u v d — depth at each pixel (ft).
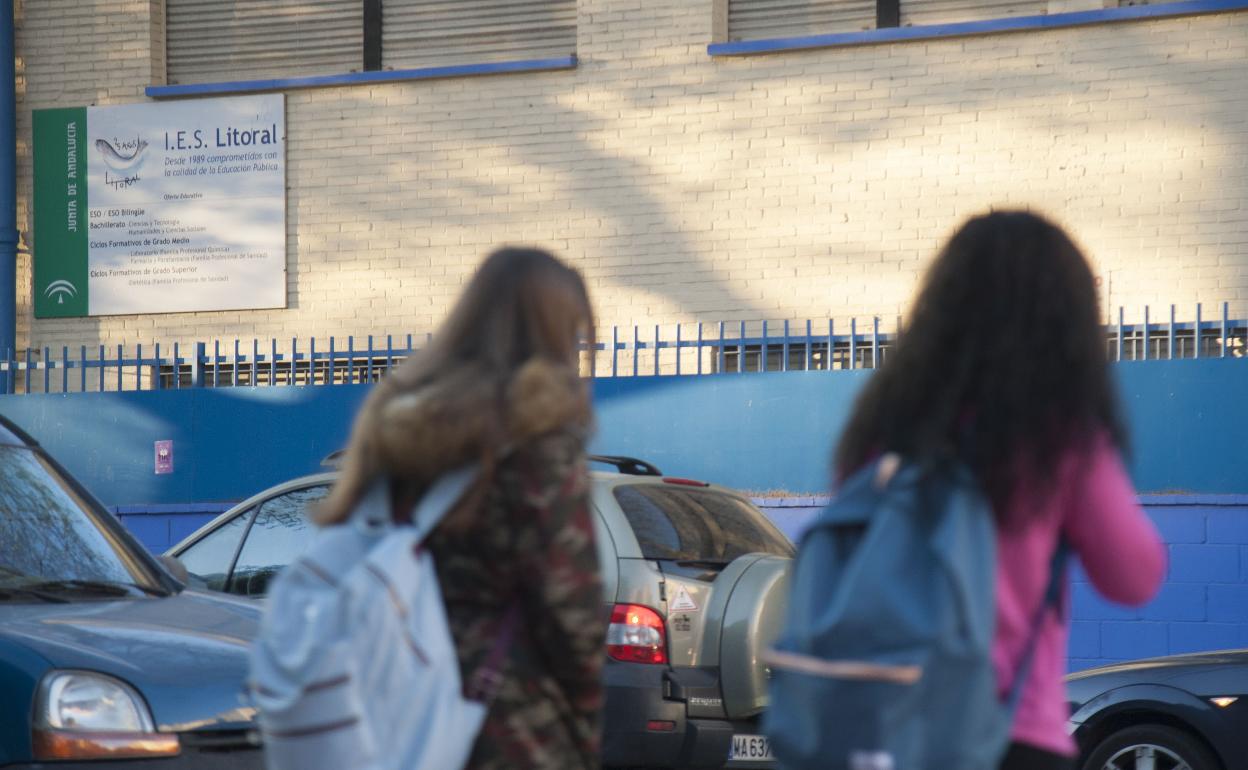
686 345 70.23
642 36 80.23
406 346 82.89
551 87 81.51
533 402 15.62
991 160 75.20
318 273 84.43
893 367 15.34
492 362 16.20
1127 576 14.84
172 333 86.43
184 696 25.35
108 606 28.58
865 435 15.24
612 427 69.87
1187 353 71.67
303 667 14.90
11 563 29.60
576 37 81.71
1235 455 61.87
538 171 81.51
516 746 15.51
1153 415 63.00
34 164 87.97
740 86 78.79
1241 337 69.92
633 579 39.11
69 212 87.45
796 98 78.02
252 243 85.15
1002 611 14.38
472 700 15.46
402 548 15.40
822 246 77.36
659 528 40.70
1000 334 14.80
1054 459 14.35
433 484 15.75
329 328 84.12
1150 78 73.20
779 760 14.01
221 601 30.81
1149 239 72.84
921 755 13.26
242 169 85.40
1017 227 15.42
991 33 75.25
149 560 32.22
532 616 15.65
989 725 13.53
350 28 85.51
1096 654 62.80
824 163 77.51
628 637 38.78
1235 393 62.08
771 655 14.25
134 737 24.54
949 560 13.58
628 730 38.19
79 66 87.76
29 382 78.28
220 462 74.74
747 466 67.97
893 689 13.32
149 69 86.94
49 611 27.63
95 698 24.54
